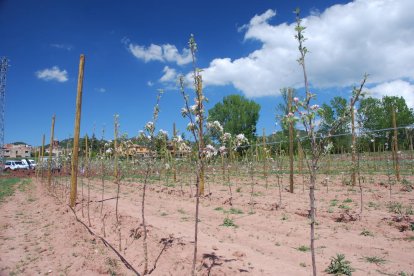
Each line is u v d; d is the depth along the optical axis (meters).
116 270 6.43
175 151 5.90
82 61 13.53
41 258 7.46
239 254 6.39
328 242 7.35
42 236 9.34
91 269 6.57
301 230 8.31
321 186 16.86
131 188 19.19
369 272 5.61
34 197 18.72
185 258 6.33
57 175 29.12
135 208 11.97
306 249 6.94
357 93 3.89
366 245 6.96
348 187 15.72
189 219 10.13
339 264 5.62
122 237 8.30
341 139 18.67
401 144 28.36
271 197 13.56
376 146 29.73
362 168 23.70
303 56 3.98
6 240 9.06
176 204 12.92
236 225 9.20
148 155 6.34
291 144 14.88
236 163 23.53
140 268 6.38
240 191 15.79
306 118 3.88
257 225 9.05
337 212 9.81
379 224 8.37
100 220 10.18
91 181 24.81
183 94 4.91
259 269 5.72
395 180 16.94
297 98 3.92
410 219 8.44
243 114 51.22
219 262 5.96
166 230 8.33
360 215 9.24
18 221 11.55
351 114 3.91
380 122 34.94
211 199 13.52
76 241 8.38
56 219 11.37
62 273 6.56
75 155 13.19
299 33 4.02
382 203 11.08
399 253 6.46
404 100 47.66
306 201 12.31
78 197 15.10
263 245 7.32
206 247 6.83
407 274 5.48
